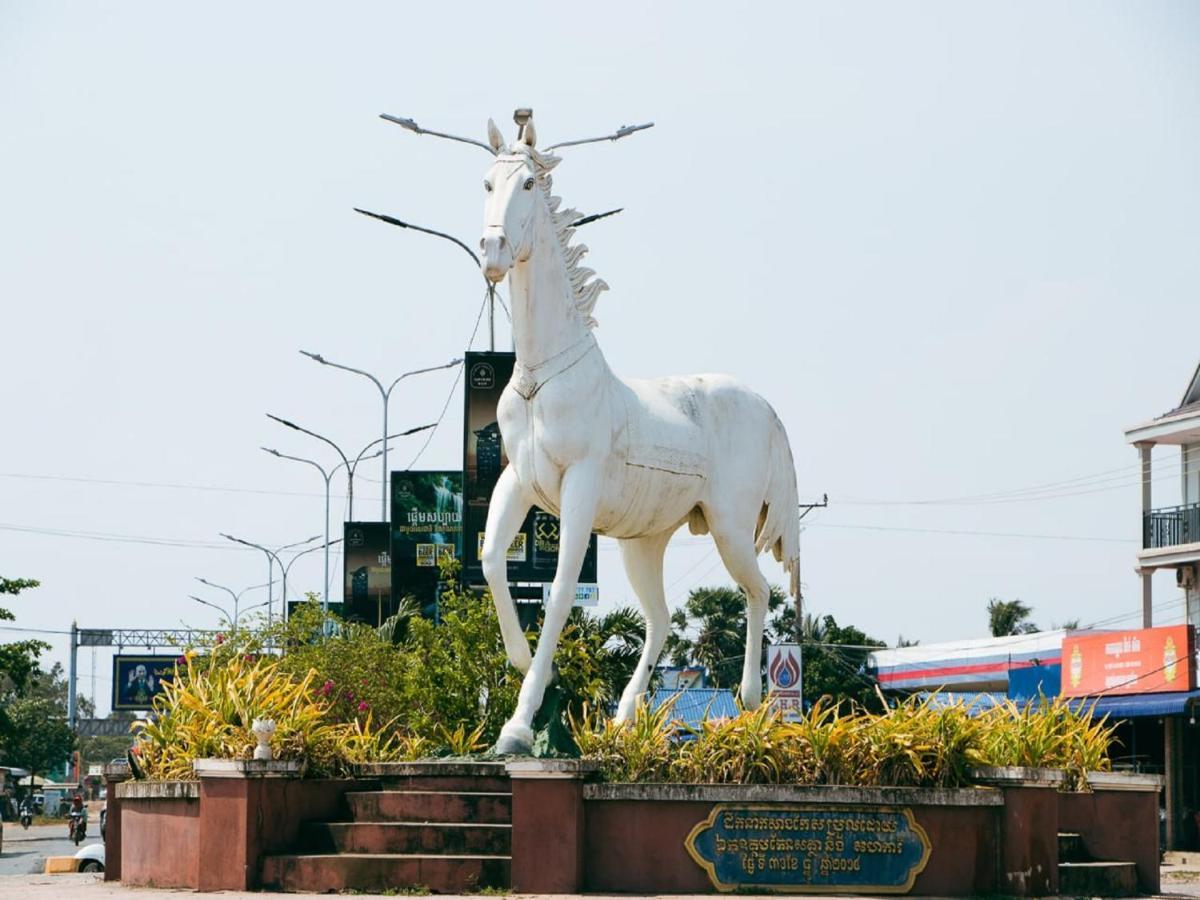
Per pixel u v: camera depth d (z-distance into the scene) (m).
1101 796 16.27
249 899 13.12
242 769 13.93
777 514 16.33
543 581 33.34
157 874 15.20
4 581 43.97
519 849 13.49
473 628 23.17
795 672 26.77
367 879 13.58
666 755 14.30
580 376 14.41
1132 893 15.72
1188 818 34.91
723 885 13.79
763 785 13.95
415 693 22.92
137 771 15.97
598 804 13.78
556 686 14.62
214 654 18.22
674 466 15.09
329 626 34.28
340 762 14.84
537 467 14.40
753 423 16.05
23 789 80.81
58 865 26.25
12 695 96.69
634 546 15.89
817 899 13.57
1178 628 35.25
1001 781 14.31
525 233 14.11
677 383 15.72
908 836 14.11
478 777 14.34
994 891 14.20
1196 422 37.34
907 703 15.20
